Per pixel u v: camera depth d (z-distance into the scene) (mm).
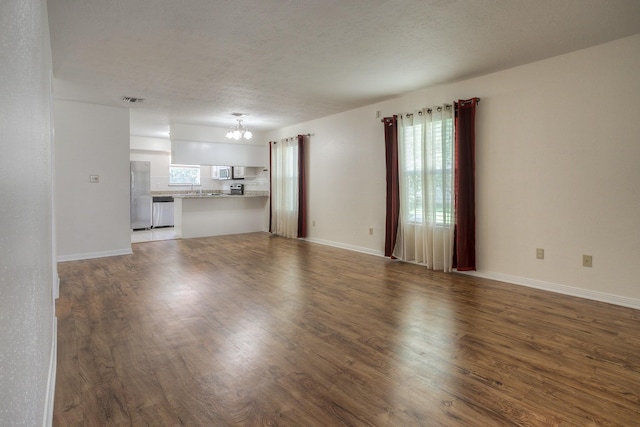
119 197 5523
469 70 3943
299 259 5289
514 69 3871
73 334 2629
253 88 4570
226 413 1747
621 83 3182
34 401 994
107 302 3342
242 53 3412
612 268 3297
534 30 2971
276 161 7707
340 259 5281
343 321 2914
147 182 8711
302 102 5348
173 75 4023
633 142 3143
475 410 1773
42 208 1463
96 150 5305
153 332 2678
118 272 4477
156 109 5711
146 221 8727
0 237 586
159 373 2105
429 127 4574
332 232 6430
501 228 4062
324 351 2398
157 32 2943
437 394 1910
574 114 3467
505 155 3990
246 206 8242
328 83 4387
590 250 3422
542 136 3693
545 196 3701
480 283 3992
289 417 1720
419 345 2488
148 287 3840
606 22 2838
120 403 1812
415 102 4875
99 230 5387
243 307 3234
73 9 2545
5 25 642
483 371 2145
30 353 935
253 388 1963
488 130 4121
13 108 728
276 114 6180
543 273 3752
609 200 3293
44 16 1905
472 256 4273
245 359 2285
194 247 6289
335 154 6262
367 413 1750
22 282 824
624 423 1673
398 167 5016
